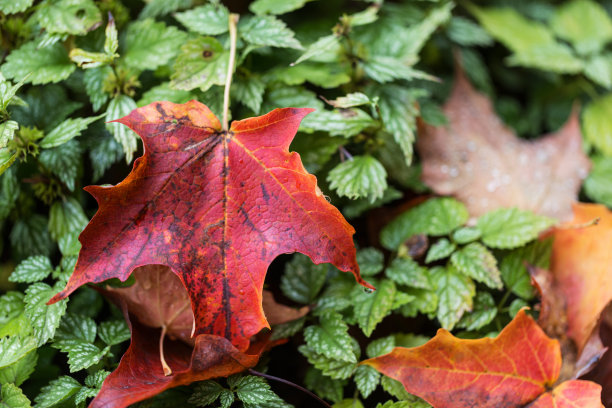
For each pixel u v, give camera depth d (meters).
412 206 0.58
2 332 0.52
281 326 0.54
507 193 0.59
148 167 0.51
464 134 0.60
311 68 0.57
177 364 0.52
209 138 0.52
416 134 0.60
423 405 0.52
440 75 0.64
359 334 0.56
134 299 0.53
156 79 0.58
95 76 0.55
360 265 0.56
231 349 0.51
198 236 0.51
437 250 0.56
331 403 0.55
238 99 0.55
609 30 0.65
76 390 0.52
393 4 0.62
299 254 0.56
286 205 0.51
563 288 0.55
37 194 0.55
